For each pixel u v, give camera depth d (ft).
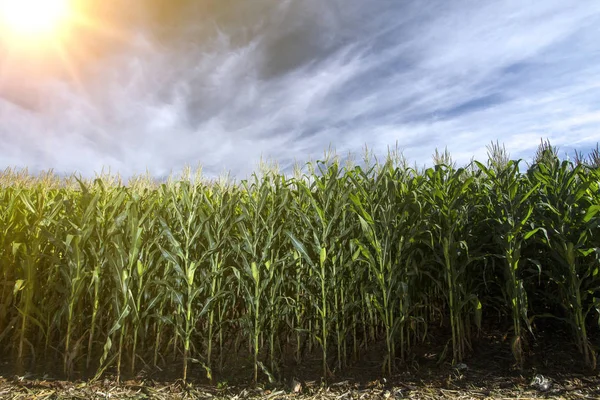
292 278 12.82
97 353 12.94
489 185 13.80
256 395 10.27
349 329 12.16
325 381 10.96
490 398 9.61
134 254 11.19
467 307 12.59
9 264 13.21
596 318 12.78
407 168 14.01
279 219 12.84
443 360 11.83
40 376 11.28
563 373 10.59
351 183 13.02
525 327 13.37
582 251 10.92
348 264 11.92
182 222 11.64
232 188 14.06
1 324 13.06
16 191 14.60
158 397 10.09
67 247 11.44
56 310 13.15
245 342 13.78
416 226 11.80
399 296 11.48
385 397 9.93
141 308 12.37
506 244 11.36
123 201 13.57
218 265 11.88
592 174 12.60
